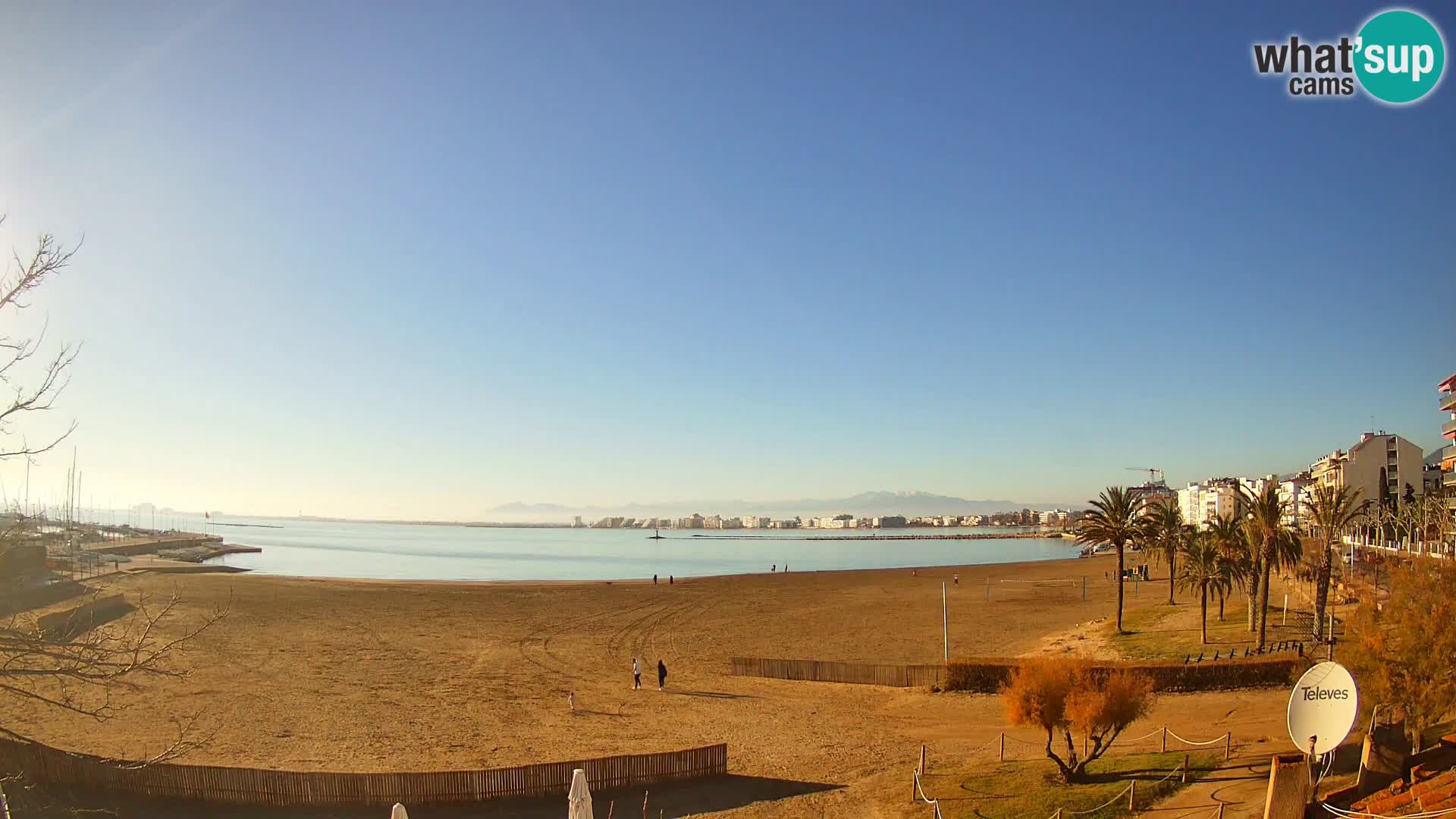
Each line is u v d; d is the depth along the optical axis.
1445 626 24.69
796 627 80.00
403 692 51.25
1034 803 27.20
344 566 188.25
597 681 55.31
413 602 97.56
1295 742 19.92
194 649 62.19
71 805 30.38
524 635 74.62
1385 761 21.02
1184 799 25.75
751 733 41.66
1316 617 55.25
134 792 31.83
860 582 126.19
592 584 124.25
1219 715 39.44
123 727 41.66
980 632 76.12
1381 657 25.80
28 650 13.71
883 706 47.19
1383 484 146.38
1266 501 55.78
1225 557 63.97
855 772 34.88
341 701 48.41
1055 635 73.00
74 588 80.31
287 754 38.09
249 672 55.81
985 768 33.31
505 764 36.69
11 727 40.56
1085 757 30.22
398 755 38.12
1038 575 138.12
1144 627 69.56
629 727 43.03
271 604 92.12
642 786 33.78
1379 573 77.75
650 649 68.06
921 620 84.56
